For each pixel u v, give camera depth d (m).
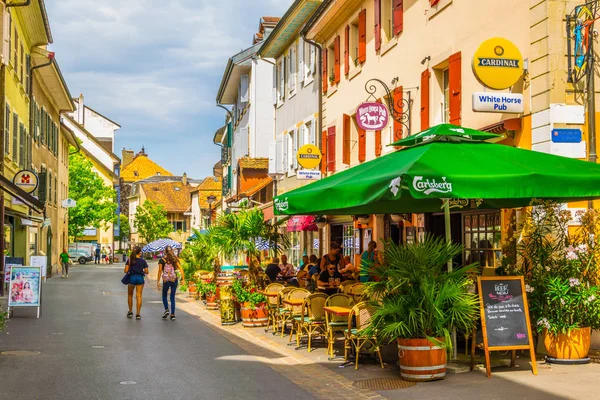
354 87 22.50
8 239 28.97
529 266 10.45
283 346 12.66
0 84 24.05
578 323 9.93
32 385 9.17
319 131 26.16
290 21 27.88
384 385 9.03
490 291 9.44
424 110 16.84
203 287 23.00
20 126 28.81
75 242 79.38
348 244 23.91
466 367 9.70
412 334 9.28
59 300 23.95
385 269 9.48
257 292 15.89
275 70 33.53
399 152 10.49
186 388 8.99
